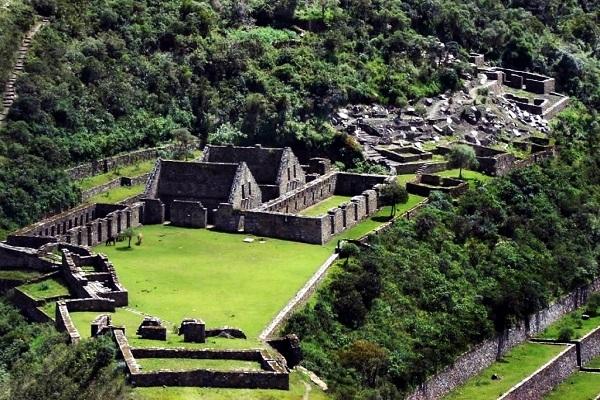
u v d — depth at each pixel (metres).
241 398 155.50
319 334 198.75
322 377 181.88
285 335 187.50
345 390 177.75
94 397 154.75
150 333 172.62
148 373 155.88
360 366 193.50
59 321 186.12
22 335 189.62
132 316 187.38
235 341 175.00
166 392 154.25
